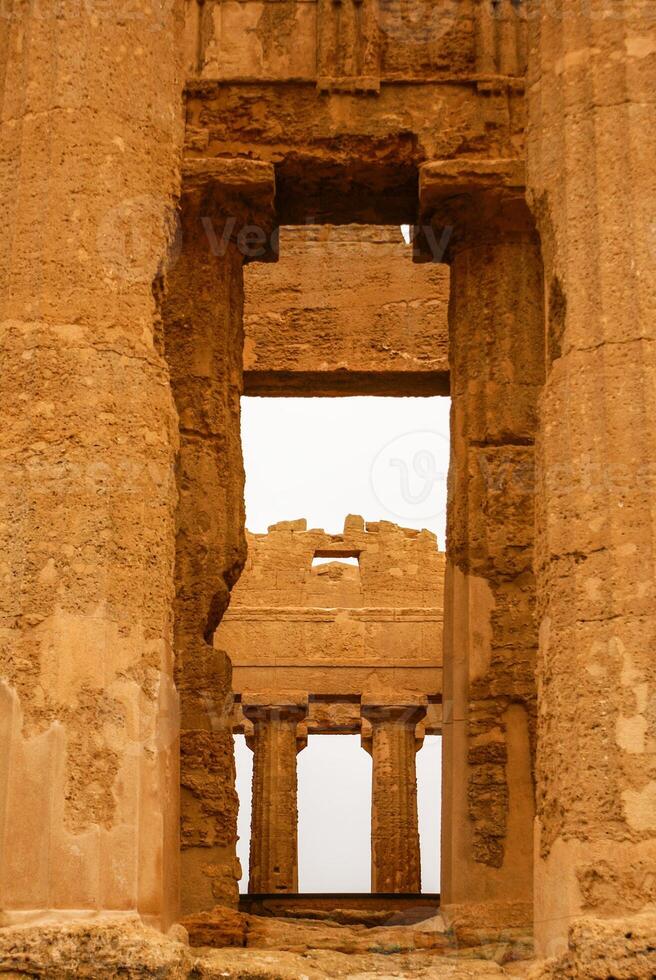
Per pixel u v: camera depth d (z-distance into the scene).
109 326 12.88
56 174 13.10
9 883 11.50
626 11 13.46
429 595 37.38
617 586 11.95
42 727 11.80
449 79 20.36
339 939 16.53
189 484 20.00
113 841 11.75
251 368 26.83
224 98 20.45
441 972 13.76
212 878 18.73
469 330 20.39
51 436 12.45
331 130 20.23
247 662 36.53
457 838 18.66
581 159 13.24
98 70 13.52
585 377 12.58
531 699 18.92
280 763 36.25
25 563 12.15
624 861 11.37
